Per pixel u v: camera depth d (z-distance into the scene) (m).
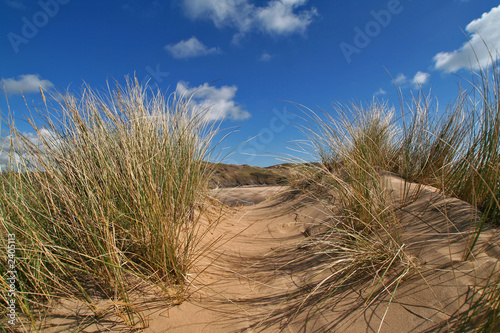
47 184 2.02
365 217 2.44
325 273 2.08
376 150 3.64
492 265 1.50
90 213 2.06
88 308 1.71
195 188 3.45
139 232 2.14
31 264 1.81
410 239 2.01
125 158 2.31
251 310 1.83
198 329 1.66
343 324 1.53
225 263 2.60
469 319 1.25
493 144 2.19
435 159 3.15
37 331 1.52
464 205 2.19
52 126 2.29
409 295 1.54
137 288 1.96
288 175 6.01
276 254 2.72
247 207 5.66
